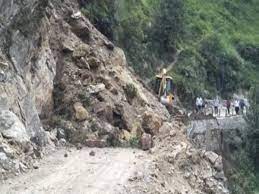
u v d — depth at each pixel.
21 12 21.36
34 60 23.53
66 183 16.50
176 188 18.75
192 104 45.72
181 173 20.70
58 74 26.64
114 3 39.34
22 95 20.91
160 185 17.86
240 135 41.75
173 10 48.66
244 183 35.28
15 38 21.12
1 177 16.45
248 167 39.62
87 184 16.50
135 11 46.38
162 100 35.09
